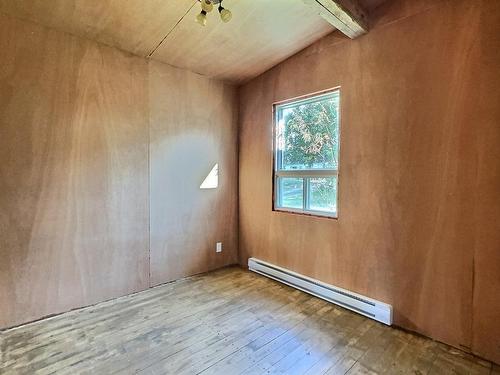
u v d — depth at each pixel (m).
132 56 2.72
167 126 3.00
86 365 1.76
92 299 2.56
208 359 1.83
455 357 1.87
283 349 1.94
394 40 2.21
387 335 2.12
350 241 2.54
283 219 3.15
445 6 1.96
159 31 2.42
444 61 1.97
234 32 2.53
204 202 3.38
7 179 2.12
